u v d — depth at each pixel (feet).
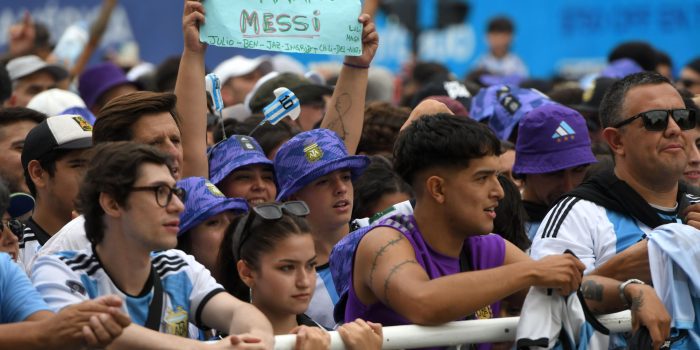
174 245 27.96
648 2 100.58
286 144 38.37
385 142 47.85
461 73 106.32
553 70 103.71
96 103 65.77
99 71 65.98
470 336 29.58
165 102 35.12
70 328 25.05
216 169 39.91
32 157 36.14
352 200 38.29
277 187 39.55
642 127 35.29
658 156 35.19
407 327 29.14
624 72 74.43
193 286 29.96
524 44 104.68
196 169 38.19
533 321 29.50
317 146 37.78
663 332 30.40
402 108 49.37
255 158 39.50
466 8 101.40
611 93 36.40
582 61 102.73
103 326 25.03
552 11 103.71
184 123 38.29
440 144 30.22
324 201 37.55
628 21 101.30
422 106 39.55
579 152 41.96
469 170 30.27
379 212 38.04
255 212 30.94
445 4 100.94
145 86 70.69
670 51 100.17
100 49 101.35
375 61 106.63
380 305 31.01
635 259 32.96
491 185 30.53
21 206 38.14
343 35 39.11
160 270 29.81
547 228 35.91
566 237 35.40
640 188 35.94
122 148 28.09
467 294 28.78
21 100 63.77
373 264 30.40
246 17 37.96
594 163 42.22
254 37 38.04
